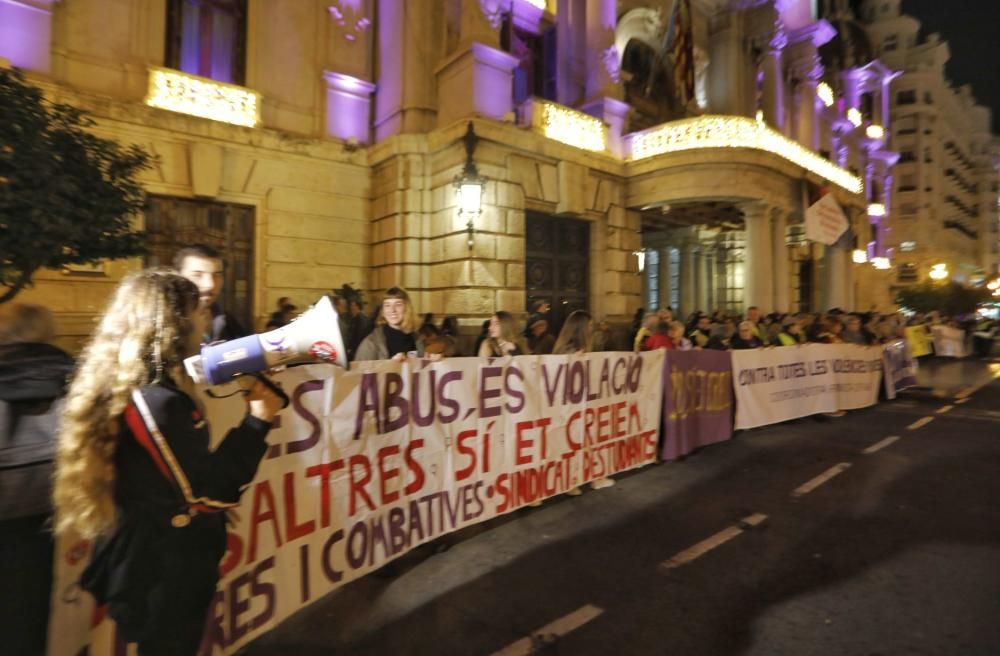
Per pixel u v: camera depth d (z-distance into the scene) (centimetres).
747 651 288
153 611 173
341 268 1149
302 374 320
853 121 2825
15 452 185
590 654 286
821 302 1872
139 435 168
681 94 1410
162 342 172
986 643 294
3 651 188
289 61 1118
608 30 1362
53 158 532
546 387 497
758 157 1280
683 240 2000
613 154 1351
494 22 1096
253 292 1055
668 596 345
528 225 1198
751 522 464
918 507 500
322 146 1120
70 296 860
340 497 338
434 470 404
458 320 1040
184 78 977
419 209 1115
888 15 6581
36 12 843
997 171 9281
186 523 176
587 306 1315
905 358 1199
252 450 188
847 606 332
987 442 741
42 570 197
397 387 378
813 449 703
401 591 352
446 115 1129
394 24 1171
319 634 304
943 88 6819
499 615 323
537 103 1167
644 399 606
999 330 2716
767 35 1811
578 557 399
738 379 758
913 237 6366
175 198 975
